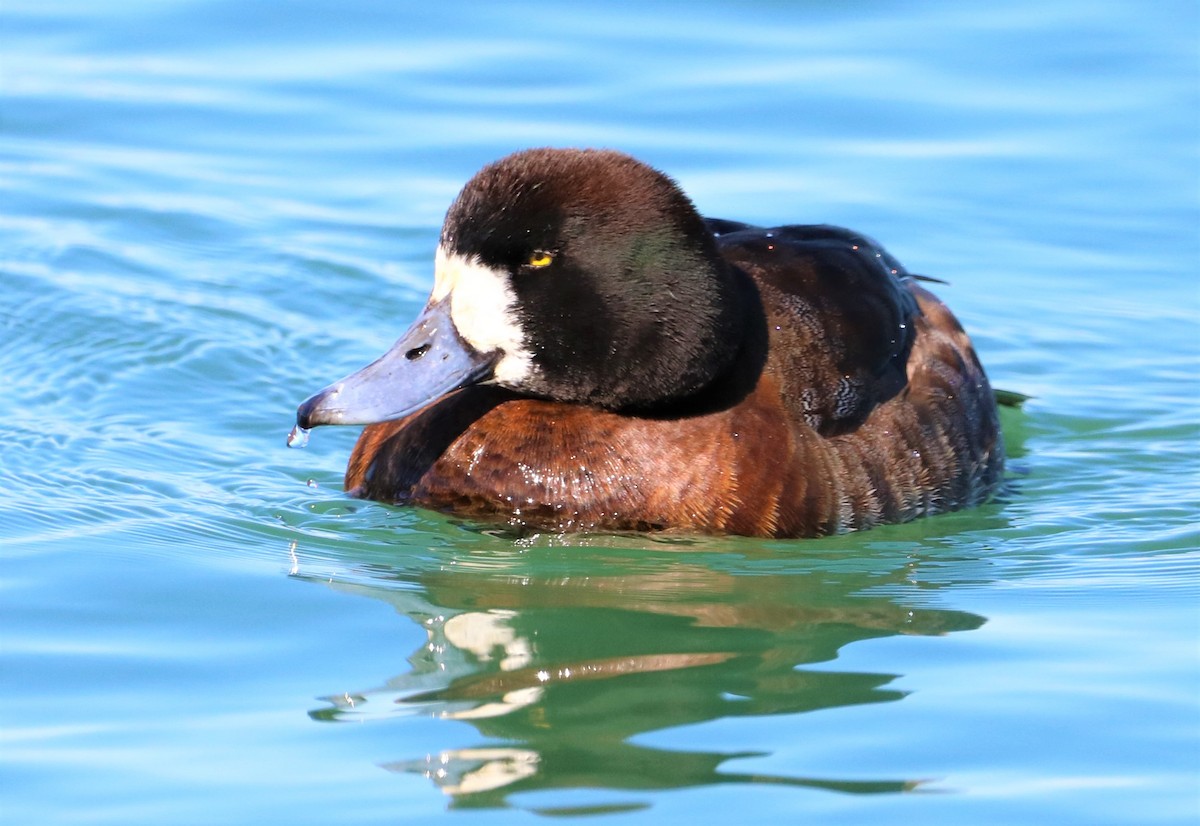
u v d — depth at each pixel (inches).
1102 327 463.2
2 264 470.3
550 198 308.7
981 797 234.5
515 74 569.9
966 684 270.1
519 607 301.7
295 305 461.7
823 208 503.8
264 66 577.9
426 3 609.3
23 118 548.4
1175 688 267.1
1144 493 371.9
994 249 496.4
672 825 226.8
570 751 246.5
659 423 327.3
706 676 274.1
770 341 334.6
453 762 242.7
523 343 314.3
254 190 518.3
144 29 601.0
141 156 533.3
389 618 295.0
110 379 417.4
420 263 486.9
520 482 329.1
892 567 324.2
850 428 339.9
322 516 342.6
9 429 386.3
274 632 287.9
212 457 379.6
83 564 315.3
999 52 585.3
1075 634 290.5
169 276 470.9
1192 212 513.3
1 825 225.9
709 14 605.9
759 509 326.3
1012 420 415.8
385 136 540.7
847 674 274.4
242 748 246.4
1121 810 231.6
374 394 311.0
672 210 312.8
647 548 326.6
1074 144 541.0
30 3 609.9
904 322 361.1
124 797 232.8
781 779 239.0
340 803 231.9
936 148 538.0
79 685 265.9
